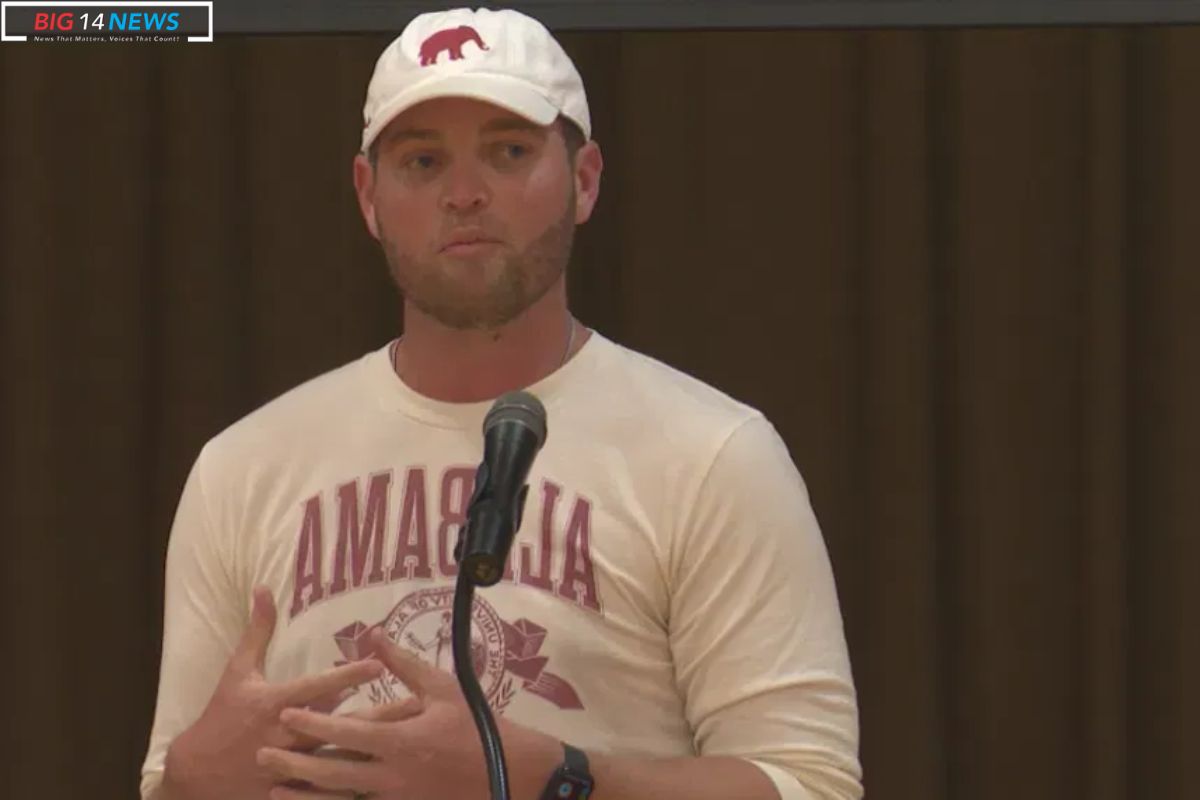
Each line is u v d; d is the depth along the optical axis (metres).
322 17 9.49
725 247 9.44
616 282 9.53
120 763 9.73
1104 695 9.32
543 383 5.89
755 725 5.58
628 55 9.50
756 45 9.46
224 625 6.02
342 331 9.60
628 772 5.29
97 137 9.80
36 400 9.77
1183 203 9.38
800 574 5.73
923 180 9.40
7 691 9.76
